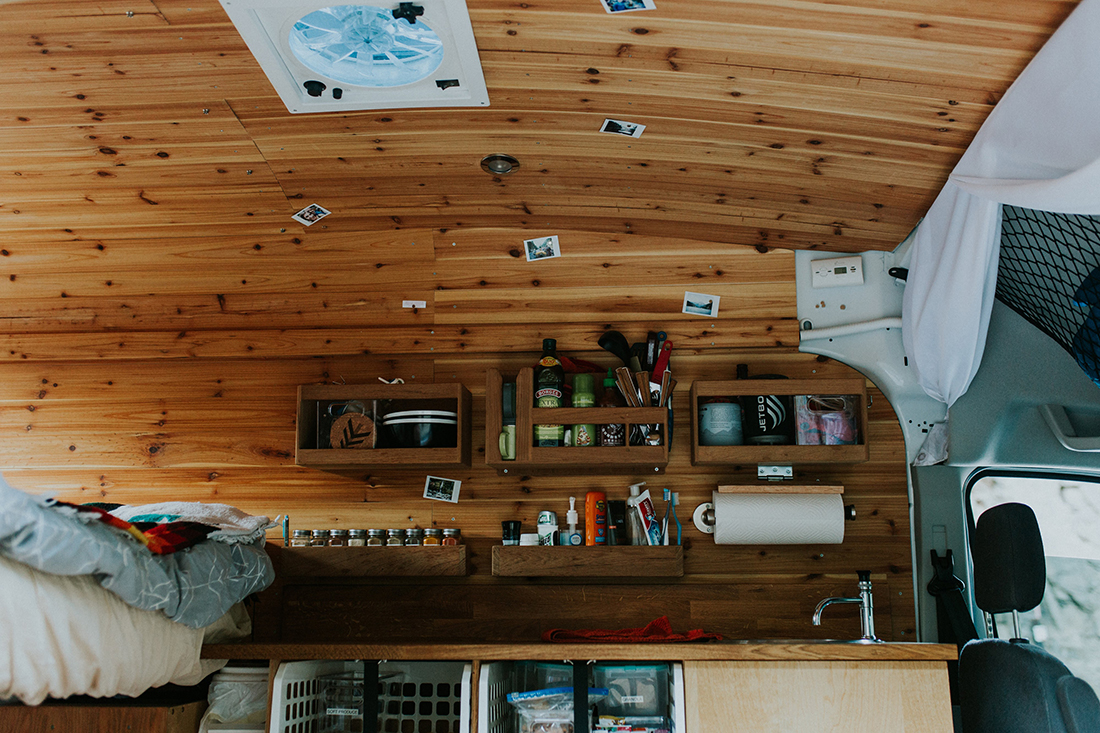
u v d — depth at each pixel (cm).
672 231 310
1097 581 282
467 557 299
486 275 316
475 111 237
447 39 203
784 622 289
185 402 321
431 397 295
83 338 324
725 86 220
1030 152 204
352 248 316
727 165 261
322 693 258
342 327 318
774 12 190
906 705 222
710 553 295
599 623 291
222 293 322
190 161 265
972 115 219
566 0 190
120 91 231
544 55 211
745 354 310
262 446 316
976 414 281
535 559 284
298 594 299
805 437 287
